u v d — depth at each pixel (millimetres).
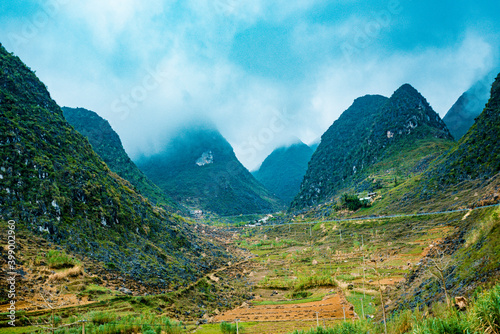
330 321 76625
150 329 61000
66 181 107562
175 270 116000
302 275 129000
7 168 90250
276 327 76438
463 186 145750
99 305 70562
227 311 96000
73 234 91875
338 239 182125
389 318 49656
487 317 21922
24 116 119000
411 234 135250
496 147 143625
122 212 123188
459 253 50969
